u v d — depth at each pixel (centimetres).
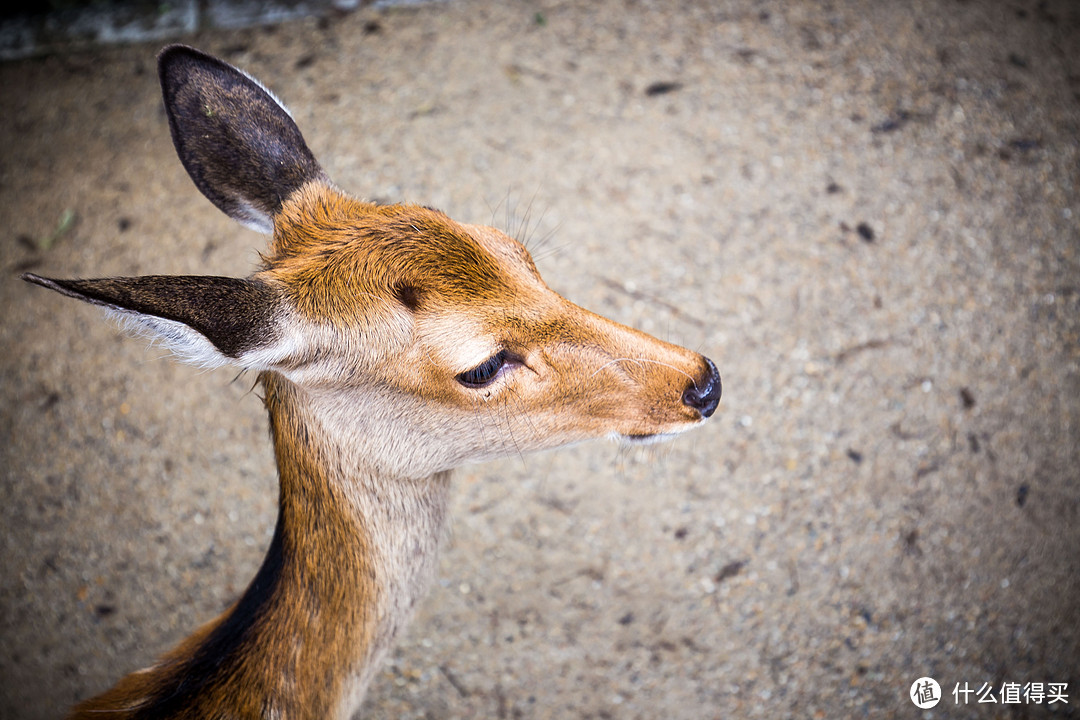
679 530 136
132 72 175
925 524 136
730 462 138
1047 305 144
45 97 173
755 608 133
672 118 161
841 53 168
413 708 131
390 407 101
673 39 171
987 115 160
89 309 151
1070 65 166
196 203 158
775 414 140
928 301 144
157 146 166
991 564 134
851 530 136
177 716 102
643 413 105
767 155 157
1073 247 148
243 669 103
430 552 107
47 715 132
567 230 150
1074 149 156
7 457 142
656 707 130
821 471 138
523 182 156
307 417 101
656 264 147
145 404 144
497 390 101
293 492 102
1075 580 133
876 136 158
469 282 99
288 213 101
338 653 104
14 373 147
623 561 135
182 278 93
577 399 104
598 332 103
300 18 180
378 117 165
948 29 170
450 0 180
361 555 104
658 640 132
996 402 140
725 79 165
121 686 107
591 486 138
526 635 133
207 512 140
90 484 141
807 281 146
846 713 129
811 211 151
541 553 136
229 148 102
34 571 138
